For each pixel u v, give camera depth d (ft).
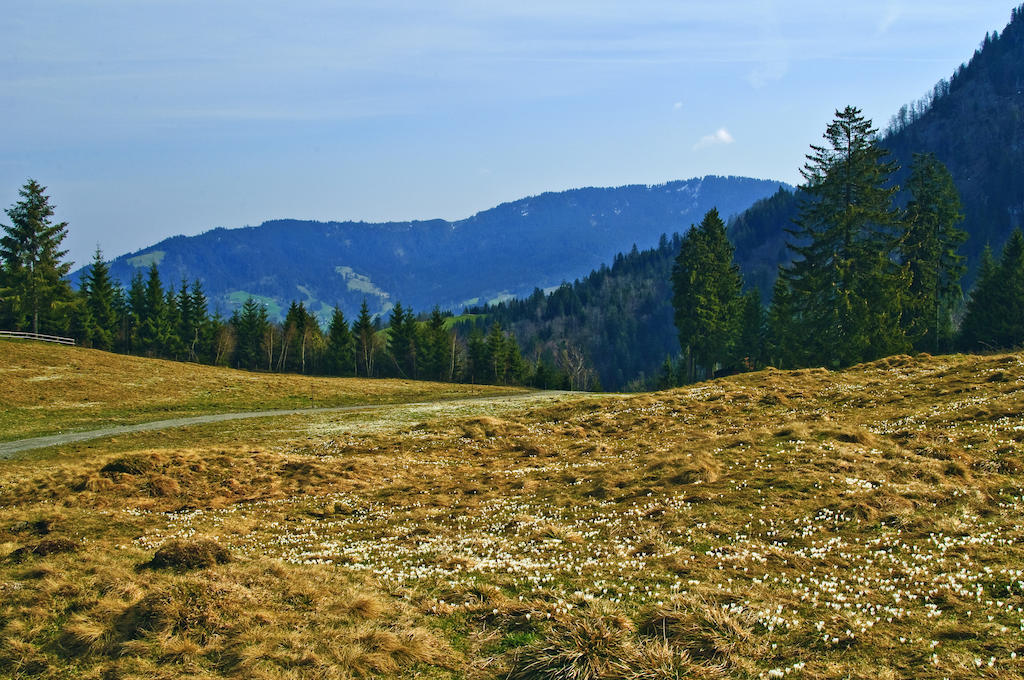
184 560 44.47
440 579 42.47
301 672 30.42
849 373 133.08
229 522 61.72
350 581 42.68
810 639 32.45
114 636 34.14
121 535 57.11
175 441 132.05
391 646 32.48
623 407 126.52
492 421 122.93
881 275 184.96
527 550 49.49
